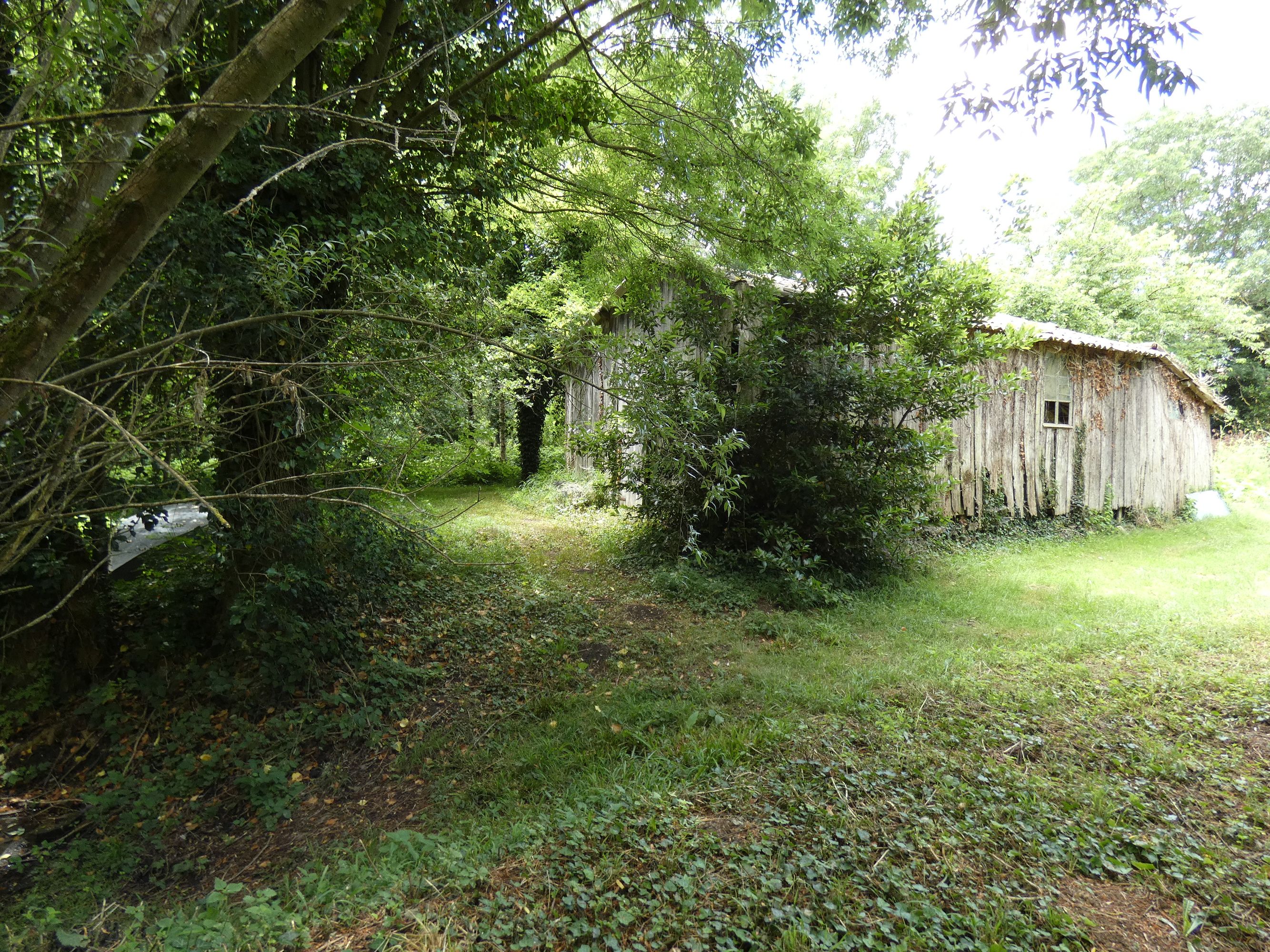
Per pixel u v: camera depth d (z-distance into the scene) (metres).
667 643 5.95
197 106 1.85
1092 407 12.16
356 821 3.85
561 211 7.34
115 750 4.49
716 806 3.23
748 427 7.86
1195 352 19.14
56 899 3.35
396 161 5.35
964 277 7.83
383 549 6.29
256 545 5.05
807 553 7.89
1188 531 12.11
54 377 3.24
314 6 1.96
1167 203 26.39
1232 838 3.02
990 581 8.24
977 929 2.39
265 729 4.69
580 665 5.56
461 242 6.02
